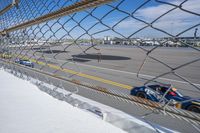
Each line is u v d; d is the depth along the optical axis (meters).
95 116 1.58
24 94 2.16
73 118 1.53
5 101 1.92
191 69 15.71
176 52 28.58
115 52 33.00
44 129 1.36
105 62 21.83
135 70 16.69
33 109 1.72
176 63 18.14
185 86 11.03
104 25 1.56
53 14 2.18
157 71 15.77
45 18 2.39
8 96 2.08
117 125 1.41
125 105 6.73
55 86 2.43
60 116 1.56
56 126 1.40
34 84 2.64
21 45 3.49
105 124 1.43
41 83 2.59
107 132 1.32
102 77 14.07
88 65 19.70
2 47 4.68
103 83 12.28
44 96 2.11
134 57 25.62
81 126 1.40
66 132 1.32
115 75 14.81
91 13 1.68
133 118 1.42
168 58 21.58
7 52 4.23
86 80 13.09
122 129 1.36
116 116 1.46
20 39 3.52
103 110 1.59
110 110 1.60
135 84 11.95
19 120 1.49
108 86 11.49
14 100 1.95
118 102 7.06
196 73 14.31
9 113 1.63
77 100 1.89
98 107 1.67
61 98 2.01
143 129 1.26
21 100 1.95
